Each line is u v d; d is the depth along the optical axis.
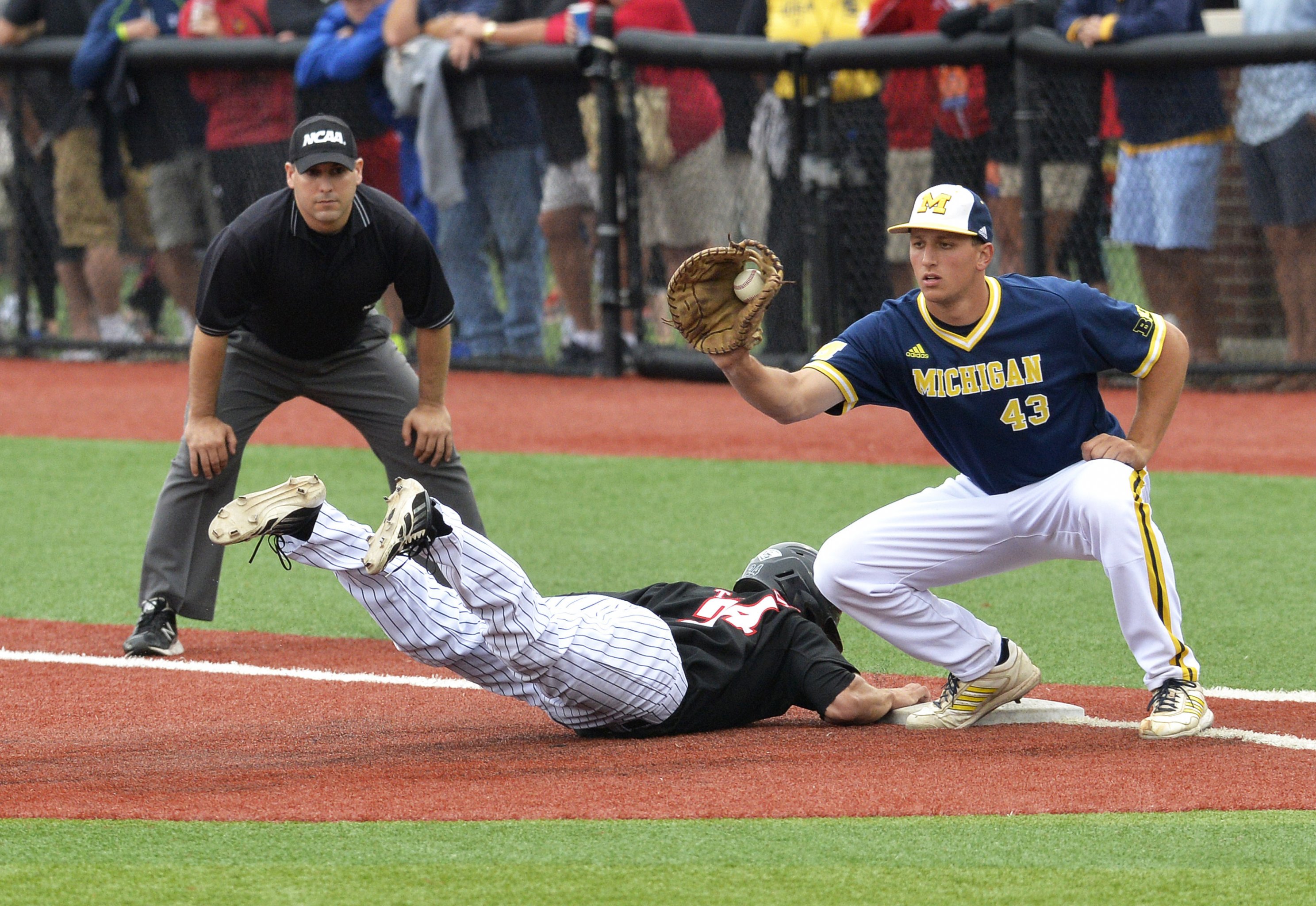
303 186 17.94
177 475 19.92
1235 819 12.93
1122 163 36.53
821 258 39.16
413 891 11.33
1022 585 22.66
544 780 14.14
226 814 13.08
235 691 18.00
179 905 11.05
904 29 39.16
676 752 15.16
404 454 20.25
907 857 11.99
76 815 13.05
